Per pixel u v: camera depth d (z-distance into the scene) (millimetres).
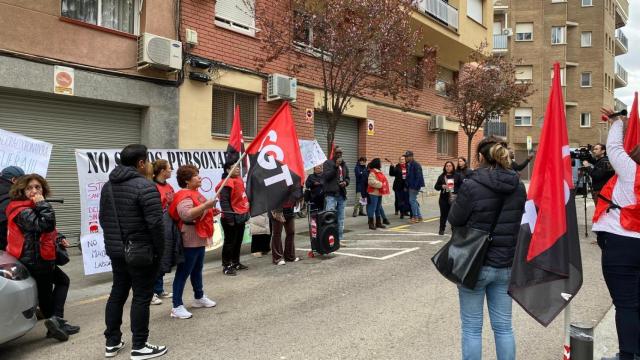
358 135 15781
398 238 10242
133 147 4312
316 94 13680
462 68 18734
